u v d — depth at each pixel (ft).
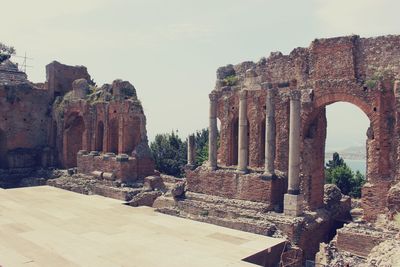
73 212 84.17
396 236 69.56
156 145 238.68
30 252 58.23
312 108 99.91
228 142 116.16
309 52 103.19
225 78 122.52
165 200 118.73
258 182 100.58
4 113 176.04
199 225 76.23
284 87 107.76
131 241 64.69
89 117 159.63
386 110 90.33
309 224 92.48
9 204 91.35
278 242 67.21
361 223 87.04
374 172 90.68
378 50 93.30
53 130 183.73
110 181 139.85
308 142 101.24
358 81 93.56
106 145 151.64
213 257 58.08
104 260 55.72
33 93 183.93
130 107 145.38
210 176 111.14
